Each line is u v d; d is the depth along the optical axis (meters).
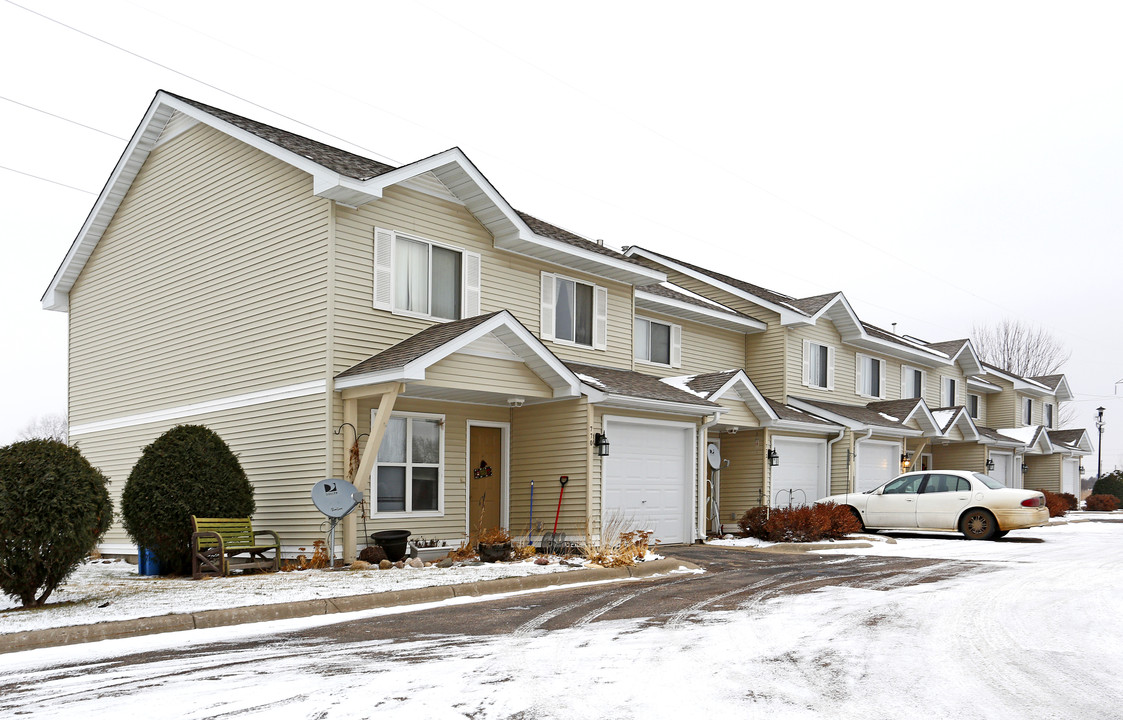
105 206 19.23
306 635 8.14
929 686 6.15
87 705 5.70
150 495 13.50
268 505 14.90
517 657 7.08
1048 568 13.73
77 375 20.33
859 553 16.84
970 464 34.97
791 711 5.51
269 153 14.88
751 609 9.70
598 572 12.64
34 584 9.72
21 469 9.66
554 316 18.30
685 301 22.73
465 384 14.44
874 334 29.27
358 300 14.53
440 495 15.84
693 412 18.78
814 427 23.91
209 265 16.75
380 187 14.27
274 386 14.99
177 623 8.47
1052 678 6.39
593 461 16.44
